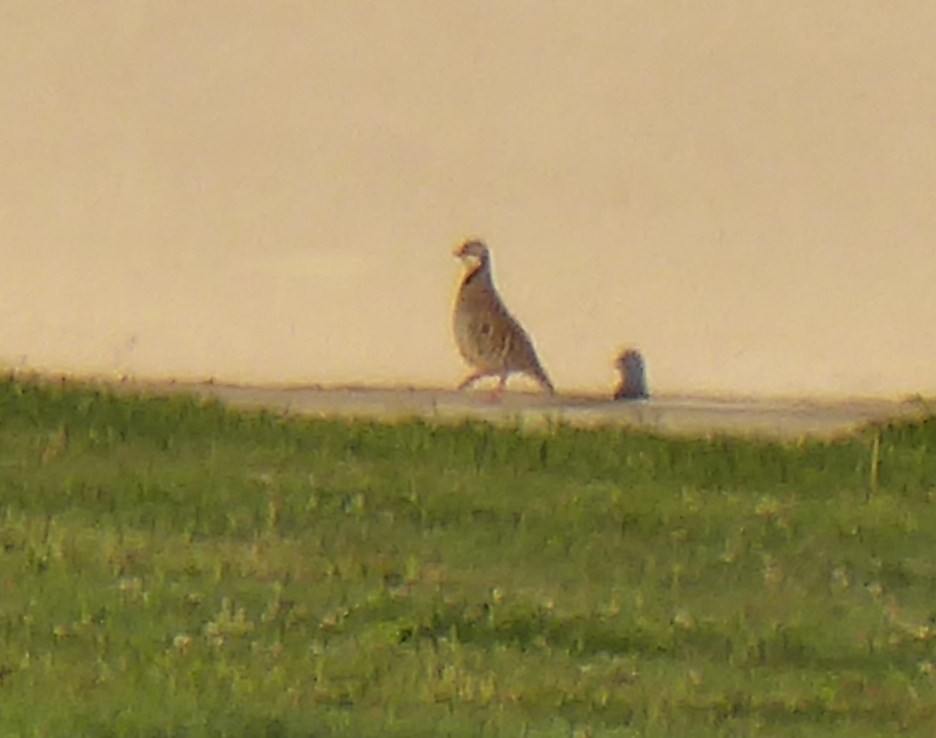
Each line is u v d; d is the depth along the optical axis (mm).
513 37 15062
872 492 13797
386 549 12633
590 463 13945
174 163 15180
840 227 15242
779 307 15281
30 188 15188
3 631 11453
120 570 12211
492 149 15125
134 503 13102
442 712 10789
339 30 15062
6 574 12094
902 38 15117
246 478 13484
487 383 15250
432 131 15117
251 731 10500
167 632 11523
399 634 11547
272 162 15164
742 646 11641
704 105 15125
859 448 14242
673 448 14109
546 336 15219
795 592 12312
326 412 14648
